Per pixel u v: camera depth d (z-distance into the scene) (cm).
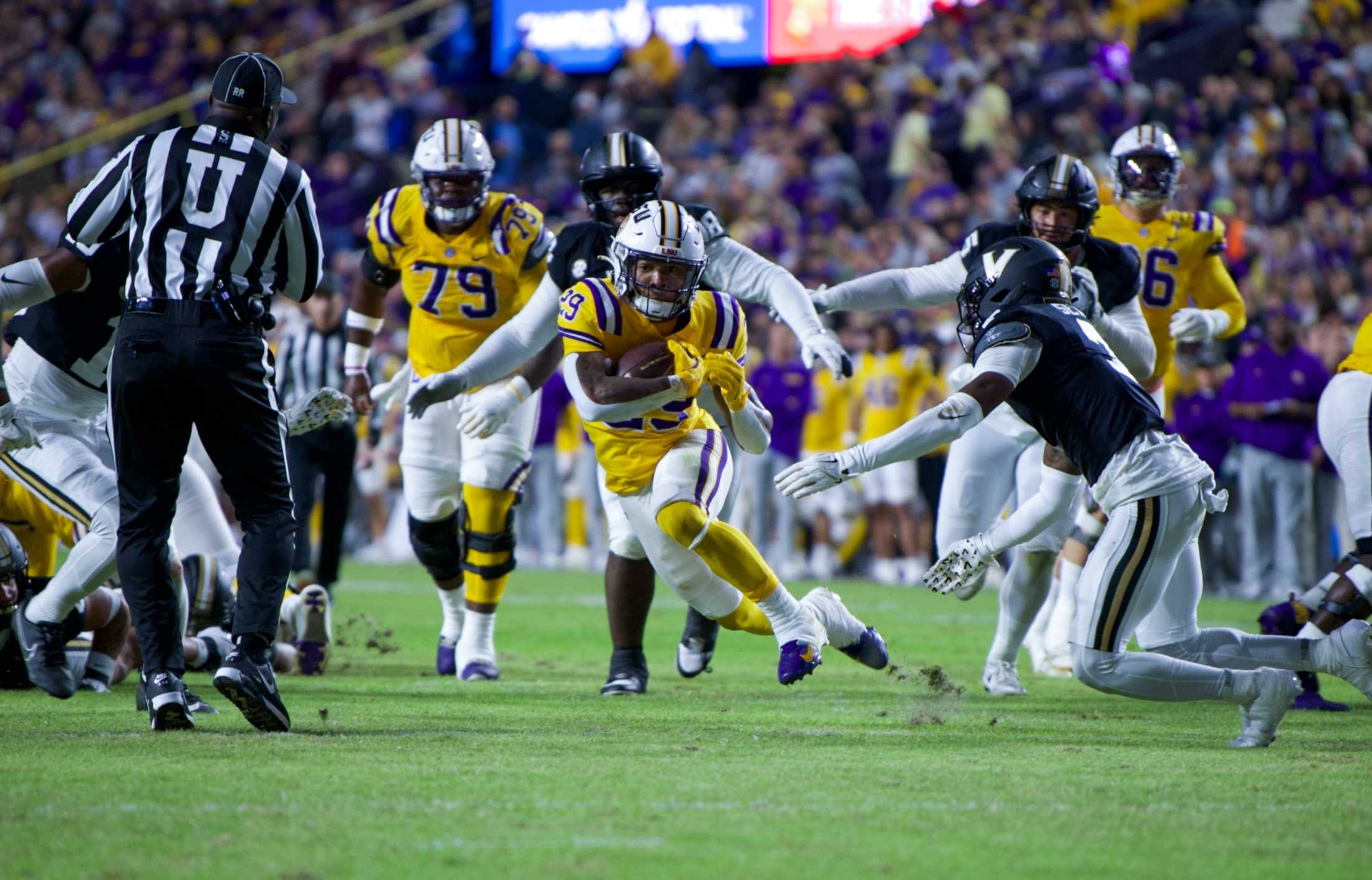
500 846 1071
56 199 6994
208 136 1560
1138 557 1577
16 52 7888
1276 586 4141
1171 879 1013
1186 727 1794
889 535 4812
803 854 1062
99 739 1520
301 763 1384
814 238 5641
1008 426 2164
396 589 4247
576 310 1781
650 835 1111
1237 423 4112
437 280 2305
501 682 2242
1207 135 6112
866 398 4603
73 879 979
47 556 2108
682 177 6444
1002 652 2172
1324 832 1152
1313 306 4903
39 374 1842
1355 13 6706
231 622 2136
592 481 5134
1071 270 1817
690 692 2131
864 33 7156
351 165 6900
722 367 1784
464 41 7888
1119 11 7156
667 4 7469
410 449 2355
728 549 1766
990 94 6406
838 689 2186
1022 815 1198
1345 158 5862
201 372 1525
